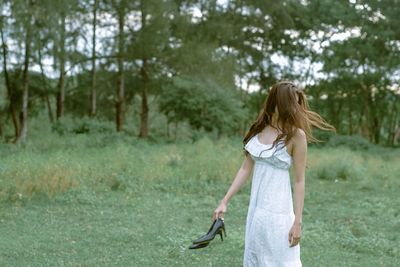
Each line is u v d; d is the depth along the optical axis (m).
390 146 37.22
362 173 16.80
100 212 9.72
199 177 14.36
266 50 39.03
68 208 9.98
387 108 44.62
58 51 25.69
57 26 23.02
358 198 12.90
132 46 27.86
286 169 3.94
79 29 27.03
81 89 34.31
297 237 3.83
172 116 35.59
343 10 35.03
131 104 38.28
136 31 28.23
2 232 7.91
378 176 17.38
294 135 3.86
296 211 3.84
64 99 34.22
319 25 36.50
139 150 20.14
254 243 3.91
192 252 7.00
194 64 27.73
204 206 10.91
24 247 7.05
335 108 45.66
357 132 51.44
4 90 32.44
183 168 15.06
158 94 33.91
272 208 3.89
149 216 9.61
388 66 36.44
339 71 39.06
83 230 8.23
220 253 7.00
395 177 16.92
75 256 6.70
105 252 6.93
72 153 16.98
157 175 13.74
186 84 31.36
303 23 36.69
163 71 30.58
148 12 26.55
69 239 7.61
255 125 4.05
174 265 6.39
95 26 29.14
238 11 33.59
